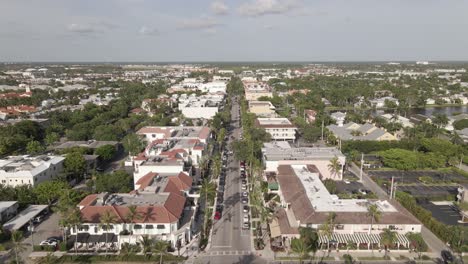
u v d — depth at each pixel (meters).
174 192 143.00
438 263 112.56
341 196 158.38
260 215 141.88
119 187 159.12
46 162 181.12
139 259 113.12
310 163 187.12
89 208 124.81
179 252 118.50
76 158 186.75
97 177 165.25
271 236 123.56
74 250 118.38
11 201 144.38
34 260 113.25
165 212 123.88
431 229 134.50
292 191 147.62
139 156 187.25
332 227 118.75
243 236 130.25
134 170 187.88
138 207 125.56
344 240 118.56
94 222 120.69
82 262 112.06
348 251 118.62
